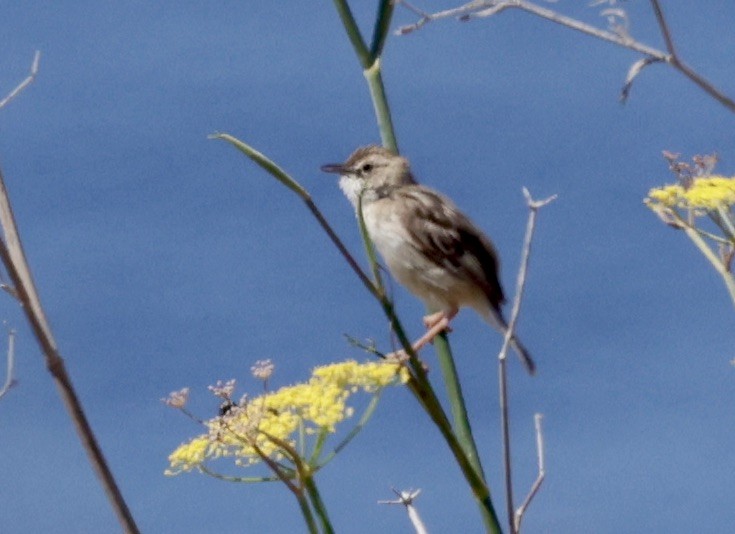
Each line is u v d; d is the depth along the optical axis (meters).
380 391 7.18
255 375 7.22
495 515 7.44
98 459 7.06
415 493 7.81
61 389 7.16
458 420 8.66
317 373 7.28
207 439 7.26
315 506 7.14
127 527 7.02
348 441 7.12
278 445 7.02
